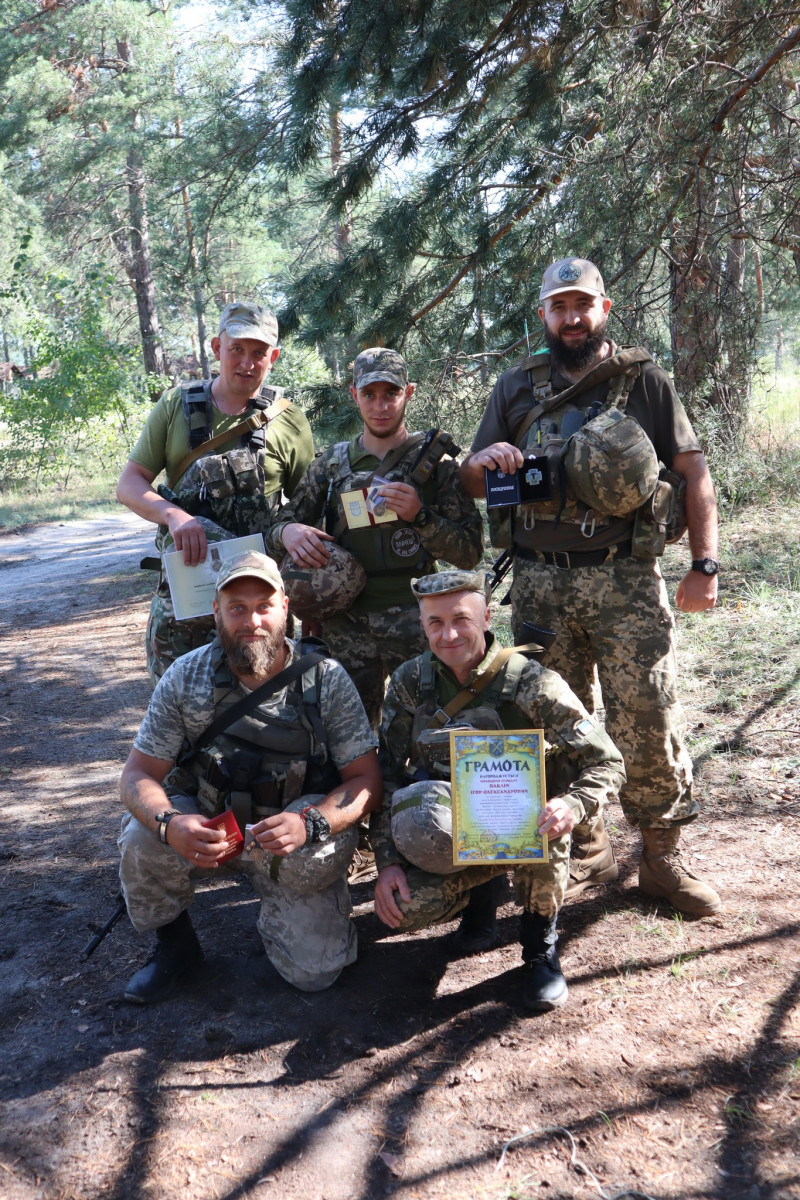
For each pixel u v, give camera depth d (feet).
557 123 25.58
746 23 20.45
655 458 9.74
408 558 11.30
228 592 9.27
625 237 21.81
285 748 9.51
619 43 22.38
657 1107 7.91
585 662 11.01
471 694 9.55
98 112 61.62
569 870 10.44
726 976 9.47
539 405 10.55
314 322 28.09
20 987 10.16
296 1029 9.23
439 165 27.48
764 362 27.48
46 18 63.67
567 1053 8.63
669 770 10.38
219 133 35.12
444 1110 8.09
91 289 68.59
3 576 41.27
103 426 71.10
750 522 27.22
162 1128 8.08
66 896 12.26
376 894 9.51
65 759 18.01
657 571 10.37
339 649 11.70
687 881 10.68
